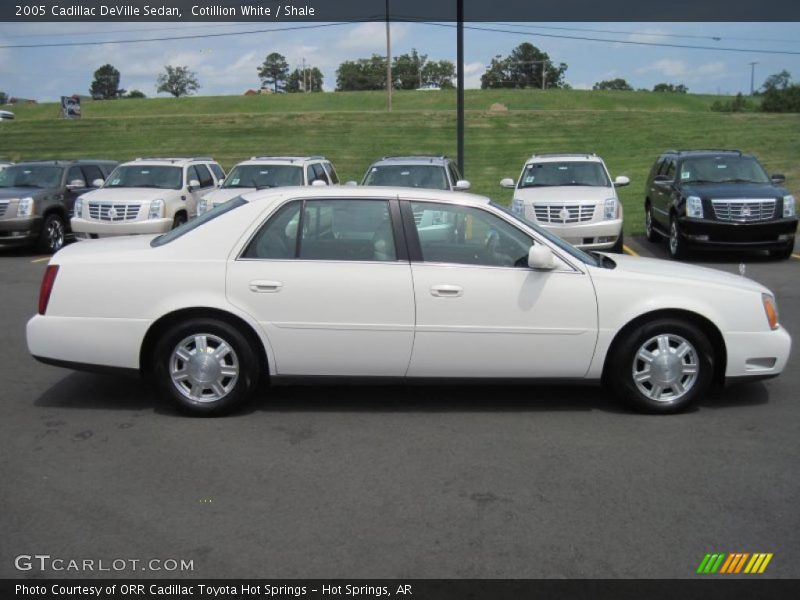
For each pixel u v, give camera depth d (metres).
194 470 4.70
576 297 5.58
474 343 5.57
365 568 3.58
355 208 5.69
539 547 3.77
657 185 15.59
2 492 4.38
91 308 5.56
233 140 40.00
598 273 5.64
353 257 5.60
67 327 5.57
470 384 5.72
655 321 5.65
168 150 38.12
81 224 14.52
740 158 14.64
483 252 5.68
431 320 5.54
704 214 13.31
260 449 5.04
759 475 4.63
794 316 9.19
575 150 35.44
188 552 3.73
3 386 6.42
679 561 3.64
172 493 4.38
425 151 36.09
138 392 6.26
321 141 38.94
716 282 5.76
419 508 4.19
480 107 66.81
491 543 3.81
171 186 15.50
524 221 5.82
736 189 13.52
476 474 4.64
